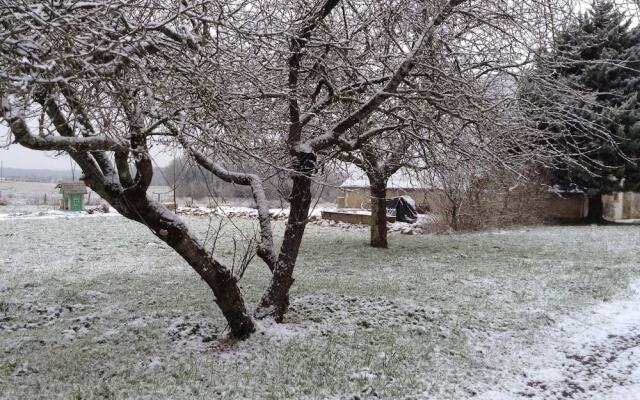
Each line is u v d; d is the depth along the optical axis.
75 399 5.35
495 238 20.19
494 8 7.40
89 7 4.44
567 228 24.23
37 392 5.51
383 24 7.40
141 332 7.64
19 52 4.19
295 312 8.75
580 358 7.07
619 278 12.05
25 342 7.16
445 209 22.48
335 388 5.75
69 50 4.33
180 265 13.53
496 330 8.09
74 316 8.60
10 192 47.06
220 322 8.16
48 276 11.86
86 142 4.48
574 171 24.22
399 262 14.39
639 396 5.84
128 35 4.42
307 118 7.62
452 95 7.14
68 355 6.66
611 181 25.48
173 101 5.43
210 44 5.28
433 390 5.84
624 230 23.02
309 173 7.28
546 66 7.53
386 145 10.25
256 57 6.33
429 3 6.72
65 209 32.88
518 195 24.59
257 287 10.86
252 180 8.22
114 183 6.11
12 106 3.99
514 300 9.95
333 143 7.57
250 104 6.69
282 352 6.71
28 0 4.49
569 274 12.54
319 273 12.60
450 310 9.11
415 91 7.07
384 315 8.67
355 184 32.69
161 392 5.52
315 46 7.09
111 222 24.72
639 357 7.11
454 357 6.87
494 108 7.88
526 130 9.16
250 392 5.57
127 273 12.33
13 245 16.89
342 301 9.60
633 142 22.78
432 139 7.95
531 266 13.72
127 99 4.77
